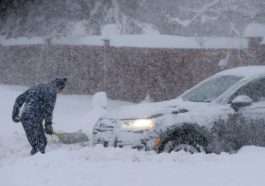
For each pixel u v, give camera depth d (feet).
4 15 158.40
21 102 50.78
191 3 129.70
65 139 56.29
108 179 33.24
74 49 114.52
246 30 99.81
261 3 105.29
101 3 151.64
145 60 101.71
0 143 57.72
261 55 97.09
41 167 36.63
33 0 151.94
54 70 120.26
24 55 130.93
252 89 47.70
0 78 139.13
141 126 44.70
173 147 44.86
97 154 39.60
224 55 98.07
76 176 33.96
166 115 45.24
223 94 47.34
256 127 46.73
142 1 149.28
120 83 104.63
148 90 101.45
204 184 32.01
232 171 35.53
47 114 50.44
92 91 110.52
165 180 33.04
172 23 138.92
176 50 99.25
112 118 46.93
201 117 45.60
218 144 45.73
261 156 41.37
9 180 33.73
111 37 107.24
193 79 98.48
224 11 101.96
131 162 38.27
